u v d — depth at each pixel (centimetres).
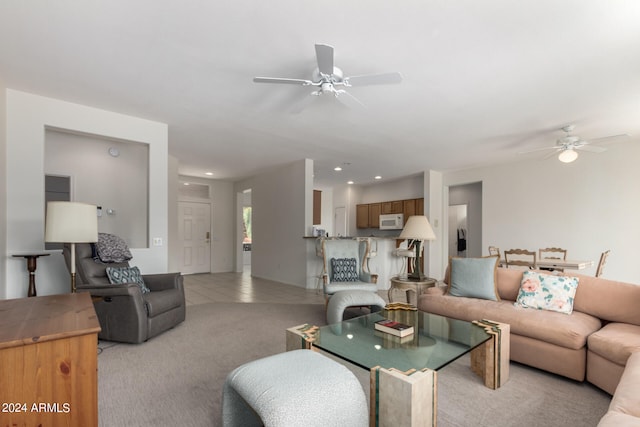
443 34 222
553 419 187
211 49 243
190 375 241
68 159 453
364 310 454
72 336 114
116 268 333
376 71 274
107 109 363
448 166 676
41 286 330
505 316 264
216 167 696
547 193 582
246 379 154
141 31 221
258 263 769
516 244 618
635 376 155
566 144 420
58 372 113
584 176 539
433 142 497
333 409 143
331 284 409
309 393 143
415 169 717
